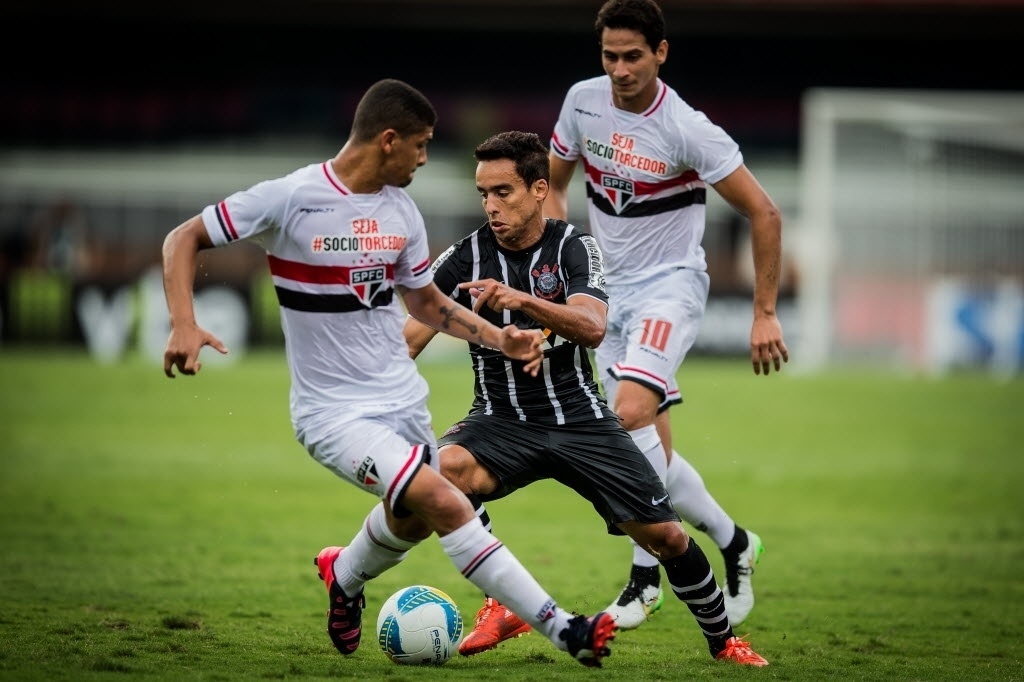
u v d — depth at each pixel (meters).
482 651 20.20
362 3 106.81
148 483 43.03
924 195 92.94
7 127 115.81
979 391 76.56
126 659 18.66
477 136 107.38
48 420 58.16
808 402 70.50
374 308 17.77
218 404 64.62
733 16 106.56
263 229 17.28
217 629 21.80
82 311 88.81
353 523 36.81
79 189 97.06
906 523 38.69
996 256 92.25
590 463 20.02
